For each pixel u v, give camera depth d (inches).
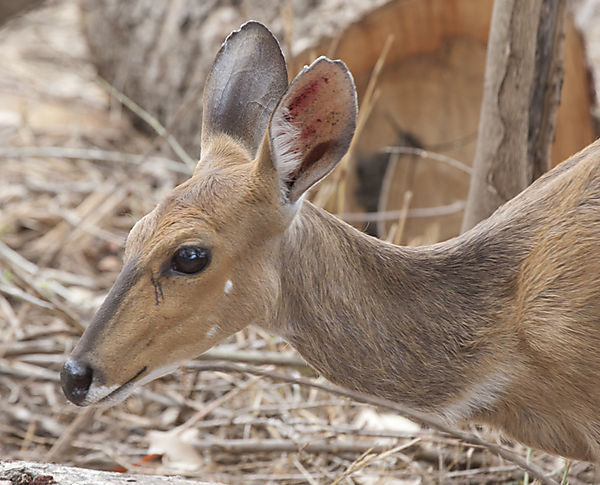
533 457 317.7
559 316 232.5
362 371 243.8
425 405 246.1
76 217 487.5
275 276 236.8
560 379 234.5
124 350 226.5
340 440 335.3
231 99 255.9
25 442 343.6
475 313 243.4
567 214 238.8
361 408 348.8
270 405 352.5
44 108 603.2
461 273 247.3
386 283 244.1
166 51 528.1
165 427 355.3
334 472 316.8
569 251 234.4
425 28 415.8
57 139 562.6
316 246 240.1
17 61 674.2
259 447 324.2
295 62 419.2
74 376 223.5
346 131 227.3
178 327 230.1
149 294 228.2
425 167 439.2
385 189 442.6
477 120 427.2
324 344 242.7
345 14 423.8
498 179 300.4
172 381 376.8
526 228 247.1
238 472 327.9
